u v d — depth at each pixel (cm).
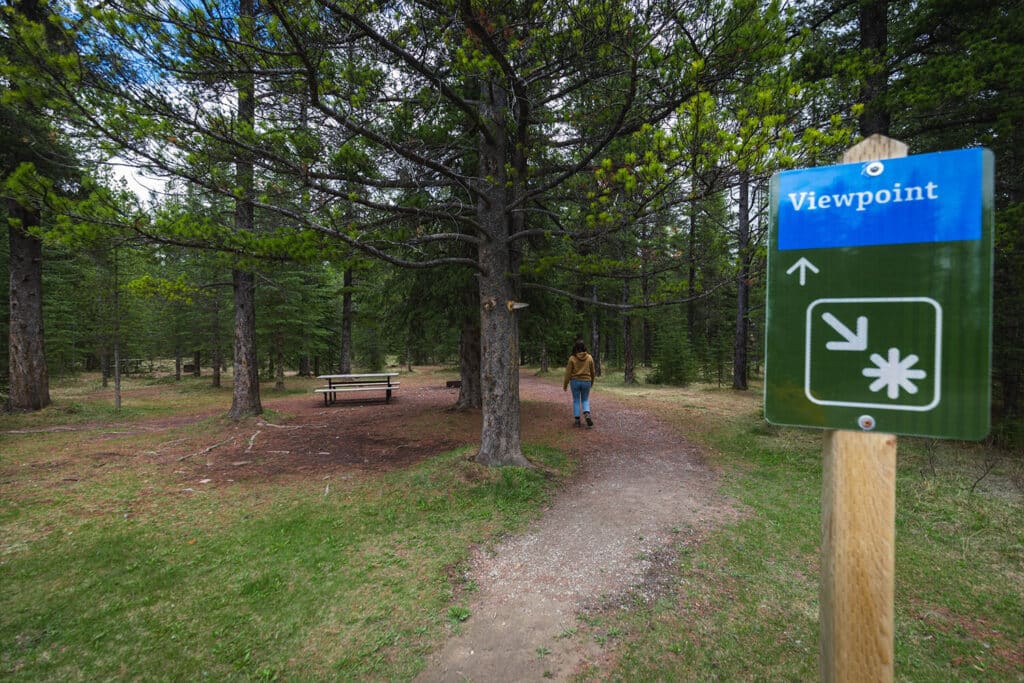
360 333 2820
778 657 273
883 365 125
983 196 115
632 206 425
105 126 388
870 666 129
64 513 474
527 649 284
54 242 418
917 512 466
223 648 284
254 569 370
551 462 658
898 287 124
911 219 122
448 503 505
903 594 333
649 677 260
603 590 346
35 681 256
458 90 704
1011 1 632
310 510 486
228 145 442
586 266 564
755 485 573
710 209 928
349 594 339
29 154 915
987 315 115
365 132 452
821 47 762
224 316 2070
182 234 424
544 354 2319
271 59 400
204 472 632
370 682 259
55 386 2111
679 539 424
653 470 644
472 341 1155
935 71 609
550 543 422
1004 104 590
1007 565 366
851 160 130
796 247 136
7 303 1419
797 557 389
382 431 928
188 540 416
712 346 1994
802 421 135
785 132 337
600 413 1113
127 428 1002
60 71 361
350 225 484
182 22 366
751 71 458
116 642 287
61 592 335
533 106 564
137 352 2483
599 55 443
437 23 455
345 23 421
